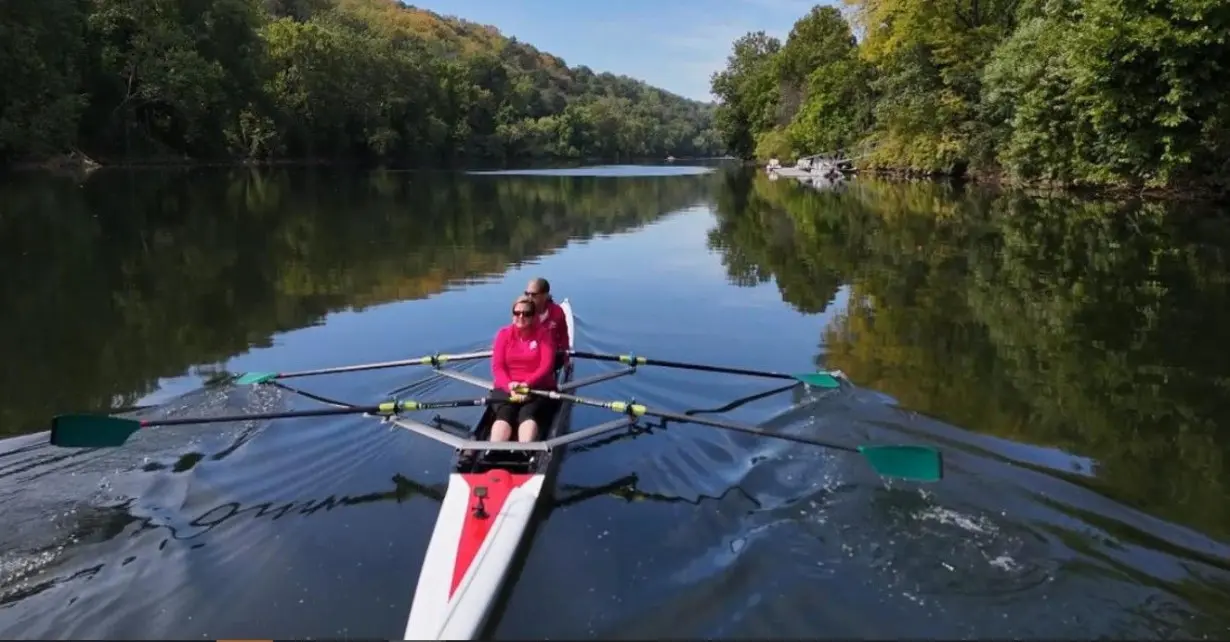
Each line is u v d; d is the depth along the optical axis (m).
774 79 74.56
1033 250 17.22
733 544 5.48
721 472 6.61
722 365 9.65
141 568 5.16
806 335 10.97
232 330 11.07
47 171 42.78
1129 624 4.62
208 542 5.48
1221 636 4.51
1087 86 24.64
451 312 12.30
